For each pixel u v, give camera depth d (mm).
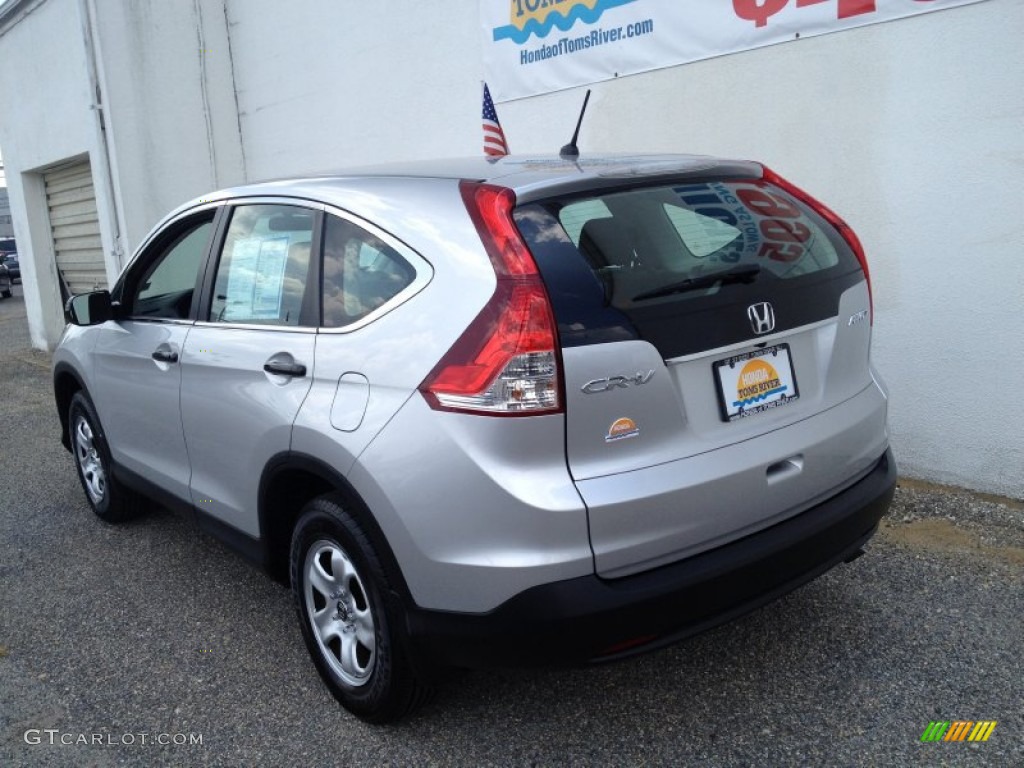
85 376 4500
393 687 2691
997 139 4047
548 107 5996
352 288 2809
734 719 2824
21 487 5703
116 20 8562
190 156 9164
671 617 2389
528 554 2293
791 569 2619
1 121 11164
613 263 2438
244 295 3318
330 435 2666
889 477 3018
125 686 3266
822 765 2592
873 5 4297
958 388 4367
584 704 2955
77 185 10195
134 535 4738
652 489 2346
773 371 2664
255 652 3457
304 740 2875
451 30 6617
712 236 2693
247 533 3309
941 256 4309
